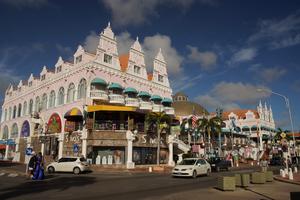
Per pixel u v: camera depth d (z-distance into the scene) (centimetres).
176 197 1349
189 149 5141
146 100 4738
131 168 3616
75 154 3847
